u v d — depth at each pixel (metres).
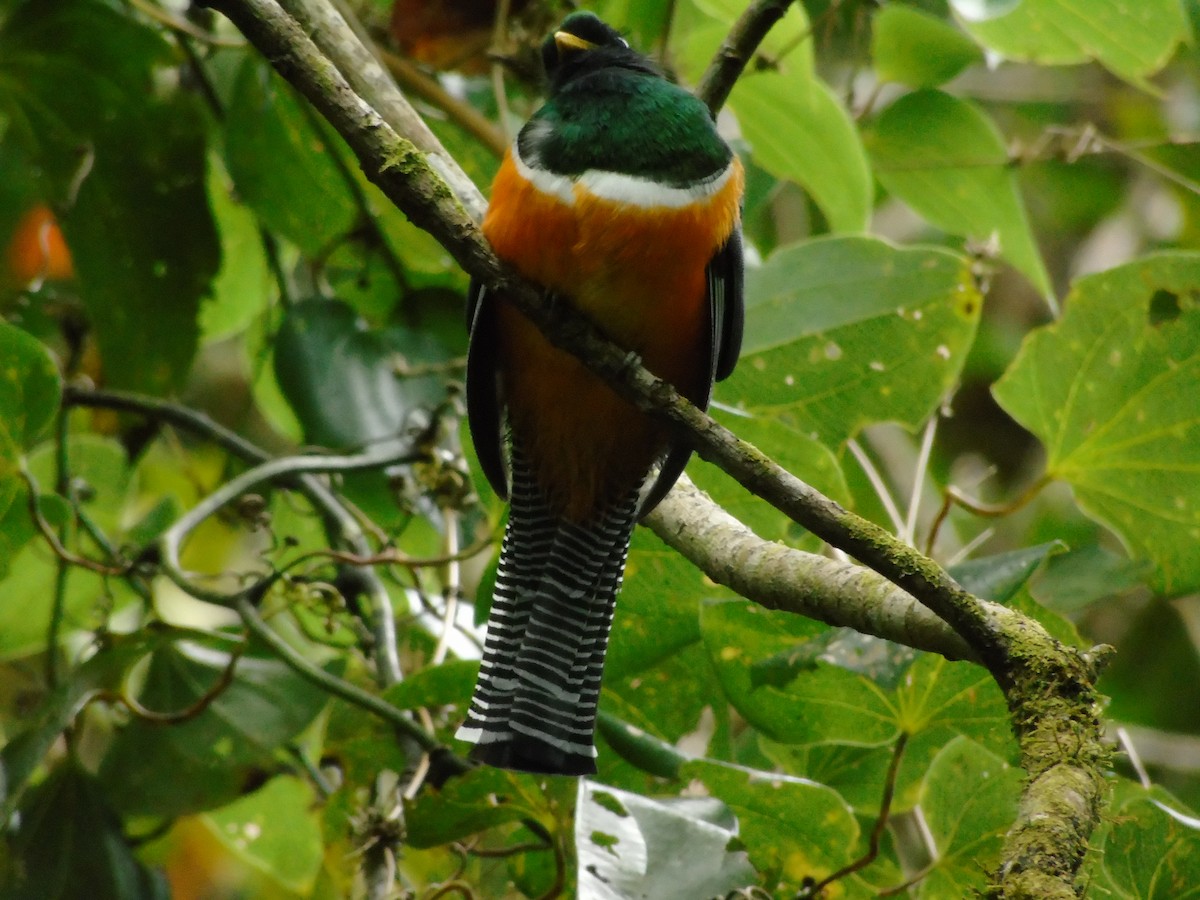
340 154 9.92
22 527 8.38
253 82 9.92
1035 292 15.24
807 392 8.92
